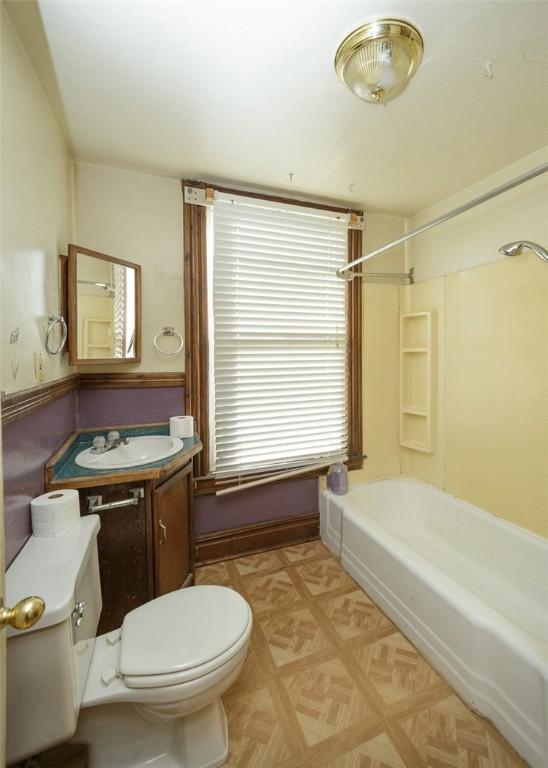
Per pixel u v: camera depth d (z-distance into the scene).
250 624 1.11
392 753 1.11
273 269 2.25
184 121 1.52
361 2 0.99
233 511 2.25
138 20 1.04
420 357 2.49
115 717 1.07
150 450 1.83
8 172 0.99
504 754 1.10
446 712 1.24
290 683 1.35
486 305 2.02
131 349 1.91
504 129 1.58
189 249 2.04
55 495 1.14
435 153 1.77
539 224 1.76
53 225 1.43
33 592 0.83
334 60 1.18
